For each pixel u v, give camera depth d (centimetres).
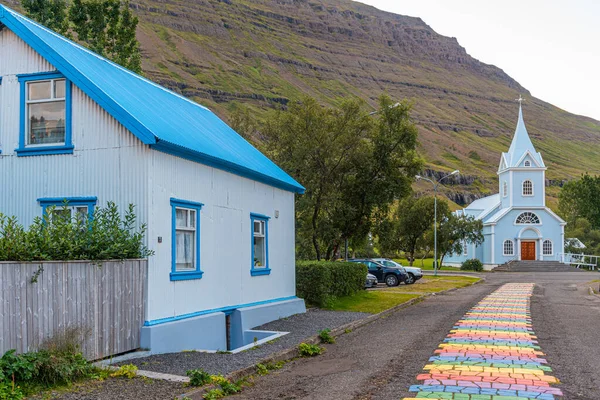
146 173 1232
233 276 1592
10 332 870
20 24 1335
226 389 916
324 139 2805
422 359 1135
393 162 2933
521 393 859
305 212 2969
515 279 4731
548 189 19125
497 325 1631
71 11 3416
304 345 1270
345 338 1504
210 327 1405
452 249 6694
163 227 1271
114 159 1261
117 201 1250
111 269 1095
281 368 1123
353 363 1134
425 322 1753
